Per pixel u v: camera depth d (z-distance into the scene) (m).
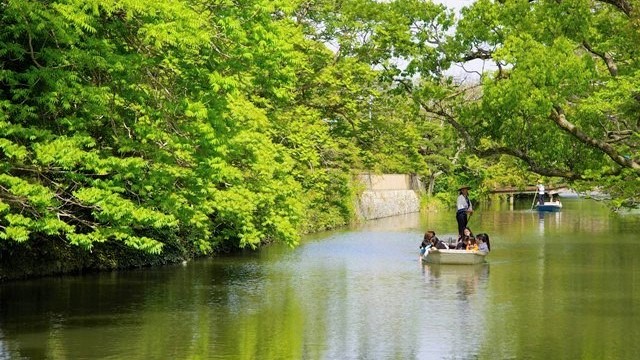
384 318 25.64
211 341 21.86
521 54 24.55
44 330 22.92
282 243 51.97
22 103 19.94
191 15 20.38
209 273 35.94
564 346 21.44
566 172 28.41
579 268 39.31
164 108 21.72
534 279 35.31
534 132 27.89
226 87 21.72
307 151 38.22
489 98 25.36
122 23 21.19
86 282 31.88
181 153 22.50
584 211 92.62
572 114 27.91
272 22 23.45
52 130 21.28
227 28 21.56
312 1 40.12
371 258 43.78
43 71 19.58
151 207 22.73
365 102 41.59
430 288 32.66
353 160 42.81
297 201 33.91
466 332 23.41
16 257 32.00
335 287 32.69
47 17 18.75
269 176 31.78
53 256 33.38
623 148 28.55
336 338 22.42
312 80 39.59
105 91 20.36
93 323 24.06
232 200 29.23
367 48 39.12
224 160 25.38
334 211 64.69
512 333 23.25
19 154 19.23
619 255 45.28
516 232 62.41
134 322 24.33
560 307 27.84
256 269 38.19
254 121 30.52
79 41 20.00
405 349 21.06
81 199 20.33
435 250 40.97
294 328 23.83
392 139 43.41
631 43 26.75
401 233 61.94
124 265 36.44
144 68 22.05
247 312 26.47
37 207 20.94
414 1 28.33
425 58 28.27
